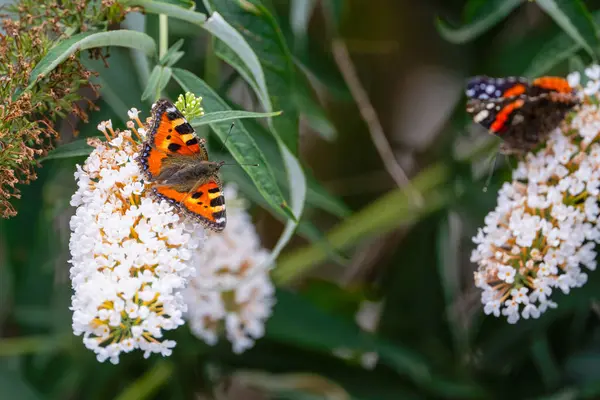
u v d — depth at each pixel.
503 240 0.87
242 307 1.00
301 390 1.05
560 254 0.87
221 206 0.85
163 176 0.84
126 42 0.85
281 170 0.97
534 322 1.03
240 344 1.00
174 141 0.85
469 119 1.06
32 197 1.02
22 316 1.04
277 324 1.03
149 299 0.82
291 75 0.88
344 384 1.05
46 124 0.84
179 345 1.04
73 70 0.85
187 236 0.83
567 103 0.89
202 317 0.99
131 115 0.85
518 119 0.89
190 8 0.86
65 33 0.86
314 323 1.04
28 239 1.04
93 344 0.82
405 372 1.04
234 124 0.86
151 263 0.83
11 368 1.05
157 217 0.83
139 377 1.05
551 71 1.01
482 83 0.90
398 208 1.06
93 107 0.86
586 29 0.91
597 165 0.88
